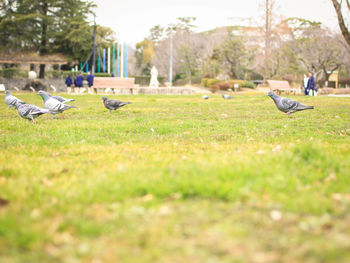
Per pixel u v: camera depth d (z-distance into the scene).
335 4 24.22
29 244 2.89
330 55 57.25
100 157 5.82
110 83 32.28
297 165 4.73
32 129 9.21
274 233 3.08
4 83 41.62
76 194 3.87
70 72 54.03
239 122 11.13
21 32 54.94
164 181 4.16
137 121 11.05
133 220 3.33
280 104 11.87
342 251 2.72
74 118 12.16
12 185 4.15
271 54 61.72
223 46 66.12
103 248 2.88
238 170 4.35
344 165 4.82
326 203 3.60
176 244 2.90
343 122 11.33
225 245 2.88
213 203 3.71
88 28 57.47
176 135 8.60
